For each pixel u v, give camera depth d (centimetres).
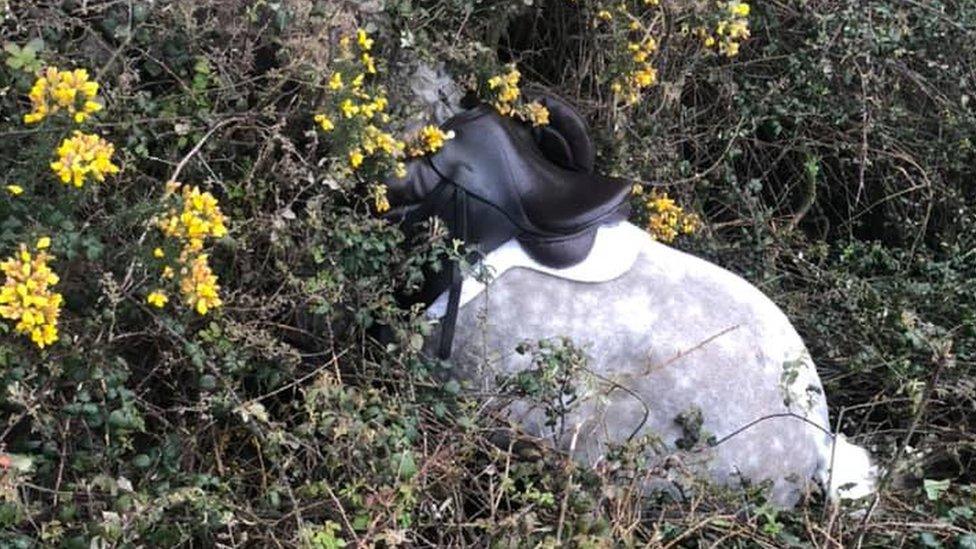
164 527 217
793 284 380
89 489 213
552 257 270
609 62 347
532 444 259
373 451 234
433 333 266
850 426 331
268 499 230
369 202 266
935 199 400
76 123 212
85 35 249
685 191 370
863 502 276
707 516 252
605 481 238
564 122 303
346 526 224
